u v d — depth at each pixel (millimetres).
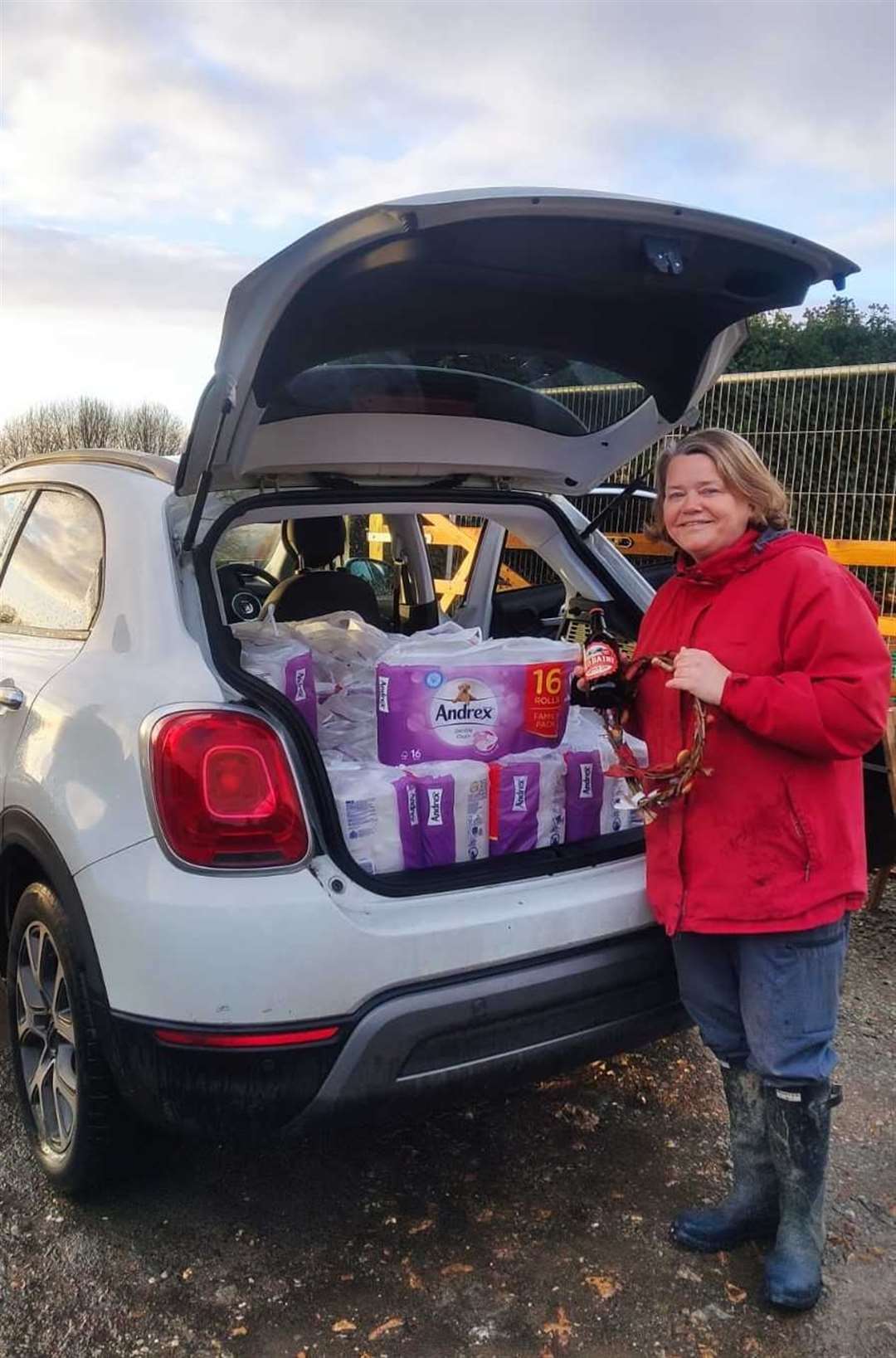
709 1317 2229
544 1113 3002
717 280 2365
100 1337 2174
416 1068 2178
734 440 2193
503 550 4602
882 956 4055
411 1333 2188
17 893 2799
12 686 2742
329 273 2045
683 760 2113
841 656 2006
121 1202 2596
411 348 2537
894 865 4363
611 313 2518
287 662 2477
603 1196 2633
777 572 2098
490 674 2504
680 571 2297
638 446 3174
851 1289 2314
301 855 2127
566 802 2566
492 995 2217
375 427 2736
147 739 2164
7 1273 2350
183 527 2611
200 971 2057
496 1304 2268
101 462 2980
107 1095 2340
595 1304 2268
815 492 9250
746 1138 2387
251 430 2324
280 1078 2090
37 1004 2684
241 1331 2191
